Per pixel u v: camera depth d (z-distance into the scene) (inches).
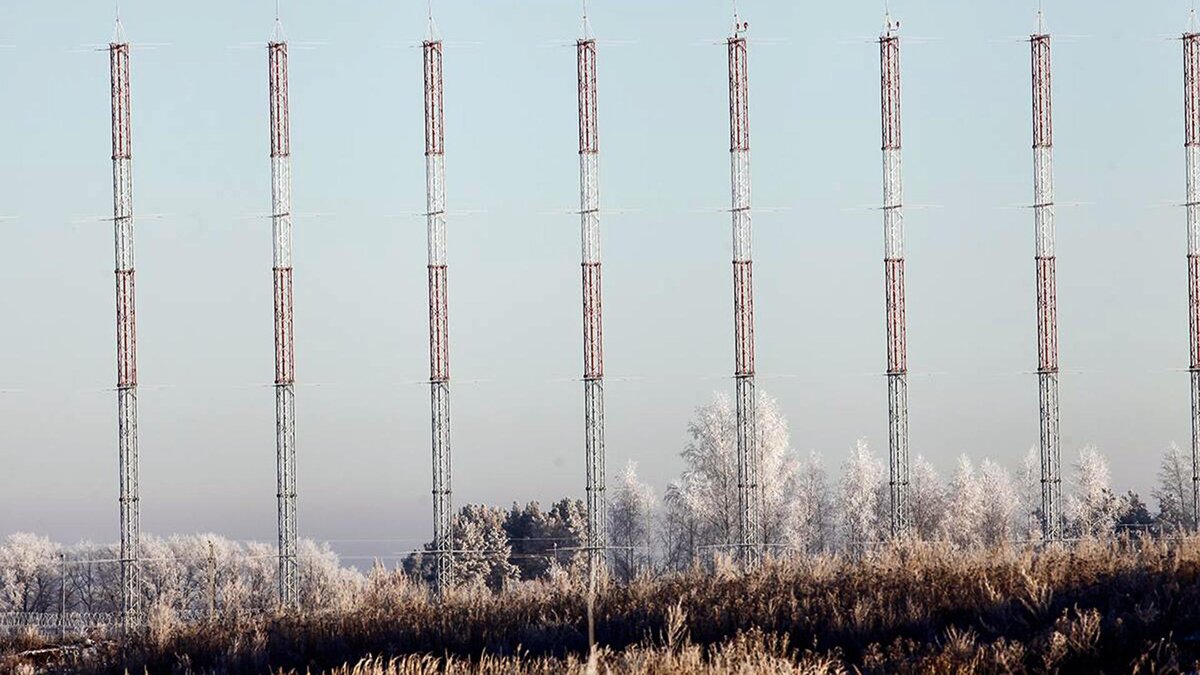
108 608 4682.6
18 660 2110.0
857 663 1348.4
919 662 1215.6
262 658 1683.1
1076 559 1633.9
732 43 3587.6
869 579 1689.2
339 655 1674.5
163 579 4175.7
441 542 3339.1
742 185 3545.8
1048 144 3599.9
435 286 3442.4
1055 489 3486.7
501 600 1948.8
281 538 3326.8
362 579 2487.7
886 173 3580.2
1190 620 1286.9
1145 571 1492.4
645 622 1600.6
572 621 1691.7
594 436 3395.7
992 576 1571.1
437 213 3467.0
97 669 1841.8
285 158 3486.7
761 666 1181.7
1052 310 3548.2
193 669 1749.5
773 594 1679.4
